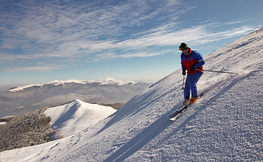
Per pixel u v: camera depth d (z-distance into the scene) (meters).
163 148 3.26
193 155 2.64
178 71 13.96
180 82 8.86
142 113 7.03
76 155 7.14
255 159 2.01
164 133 3.79
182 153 2.82
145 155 3.38
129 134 5.32
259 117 2.58
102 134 8.41
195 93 4.36
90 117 60.12
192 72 4.49
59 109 72.12
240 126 2.64
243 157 2.13
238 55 8.11
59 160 8.43
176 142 3.19
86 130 14.43
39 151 14.74
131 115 8.65
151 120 5.29
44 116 65.31
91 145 7.22
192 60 4.37
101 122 14.84
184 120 3.80
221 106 3.46
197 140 2.91
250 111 2.82
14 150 17.78
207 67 9.57
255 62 5.02
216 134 2.78
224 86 4.39
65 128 52.75
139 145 4.05
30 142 43.12
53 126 56.41
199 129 3.16
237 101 3.30
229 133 2.64
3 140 46.75
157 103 7.08
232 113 3.04
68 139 14.46
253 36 13.04
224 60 8.77
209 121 3.21
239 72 4.79
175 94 6.82
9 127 57.53
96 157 5.25
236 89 3.78
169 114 4.86
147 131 4.62
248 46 9.41
